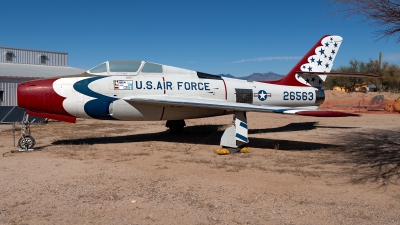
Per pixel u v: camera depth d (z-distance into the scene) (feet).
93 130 55.26
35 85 37.29
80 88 37.93
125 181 24.09
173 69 43.04
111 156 33.17
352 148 38.58
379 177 25.72
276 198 20.72
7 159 31.24
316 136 48.32
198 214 18.04
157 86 40.96
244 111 36.81
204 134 49.75
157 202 19.80
